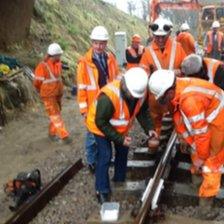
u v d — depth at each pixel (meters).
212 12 22.23
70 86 16.52
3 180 8.22
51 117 10.32
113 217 6.10
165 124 8.98
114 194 6.80
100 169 6.53
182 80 5.70
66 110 13.90
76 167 8.08
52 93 10.18
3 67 13.31
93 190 7.26
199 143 5.61
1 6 15.36
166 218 6.16
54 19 21.08
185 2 22.36
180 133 5.86
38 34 18.52
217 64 6.99
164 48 7.95
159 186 6.48
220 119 5.71
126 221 6.02
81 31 23.48
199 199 6.28
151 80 5.68
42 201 6.75
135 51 13.89
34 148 10.04
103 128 6.04
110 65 7.59
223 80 6.95
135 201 6.71
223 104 5.74
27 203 6.52
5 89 12.65
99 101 6.02
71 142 10.34
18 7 16.20
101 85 7.52
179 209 6.43
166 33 7.84
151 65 7.98
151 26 7.95
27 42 17.30
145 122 6.61
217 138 5.76
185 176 7.45
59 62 10.27
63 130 10.26
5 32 15.82
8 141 10.75
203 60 6.73
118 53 19.45
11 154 9.74
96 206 6.70
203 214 6.12
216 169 5.91
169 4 22.36
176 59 7.93
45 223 6.33
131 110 6.16
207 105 5.63
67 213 6.58
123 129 6.20
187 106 5.50
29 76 14.38
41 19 19.73
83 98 7.57
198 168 6.20
